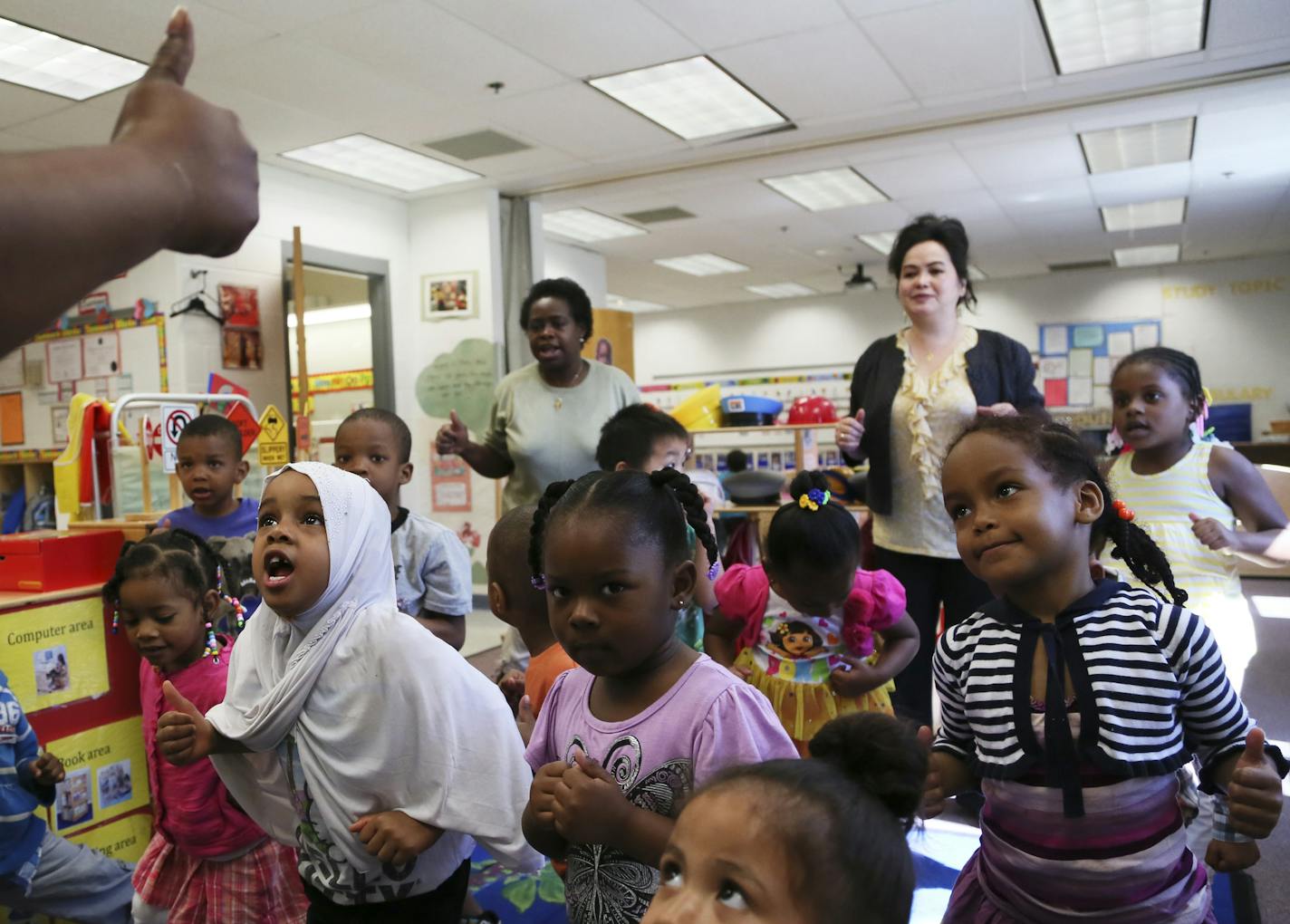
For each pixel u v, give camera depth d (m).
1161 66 4.47
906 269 2.40
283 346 5.49
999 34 4.02
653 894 1.01
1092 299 10.99
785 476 3.83
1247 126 5.45
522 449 2.70
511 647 2.39
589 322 2.77
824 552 1.69
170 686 1.31
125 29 3.60
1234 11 3.86
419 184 6.02
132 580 1.67
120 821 2.24
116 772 2.23
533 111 4.79
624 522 0.97
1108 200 7.35
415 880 1.29
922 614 2.31
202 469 2.46
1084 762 1.01
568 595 0.99
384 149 5.31
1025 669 1.07
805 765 0.72
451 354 6.29
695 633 2.13
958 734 1.17
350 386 6.87
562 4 3.62
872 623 1.79
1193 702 1.04
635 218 7.39
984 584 2.24
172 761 1.29
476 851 2.40
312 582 1.26
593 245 8.48
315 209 5.74
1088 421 10.84
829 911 0.65
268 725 1.27
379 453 2.07
